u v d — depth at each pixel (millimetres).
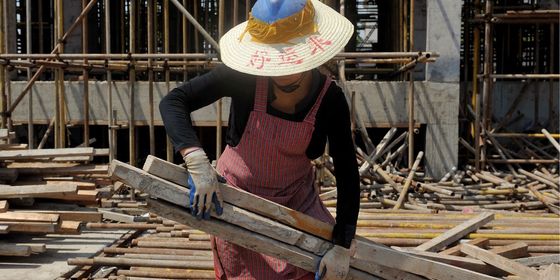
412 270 2734
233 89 2293
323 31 2178
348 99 7980
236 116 2369
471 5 11656
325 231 2494
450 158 8688
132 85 7441
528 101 11953
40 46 11977
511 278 3717
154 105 8539
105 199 6504
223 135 9203
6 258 4695
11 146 6078
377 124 8602
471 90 12125
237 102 2332
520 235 4656
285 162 2408
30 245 4617
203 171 2150
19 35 14156
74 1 10758
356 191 2404
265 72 2080
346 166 2377
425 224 4984
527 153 9789
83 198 5082
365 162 7645
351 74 11852
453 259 3734
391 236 4629
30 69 8594
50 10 12984
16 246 4562
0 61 6832
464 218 5277
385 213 5621
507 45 13617
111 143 7496
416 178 8383
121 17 12227
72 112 8625
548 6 12180
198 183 2145
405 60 7520
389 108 8578
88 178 5855
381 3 14586
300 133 2293
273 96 2281
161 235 4957
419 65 9555
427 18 8641
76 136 10516
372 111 8586
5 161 5641
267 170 2430
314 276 2539
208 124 8617
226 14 14234
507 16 10367
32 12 13828
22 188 4812
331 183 7184
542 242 4562
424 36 9906
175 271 4039
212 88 2264
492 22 9531
